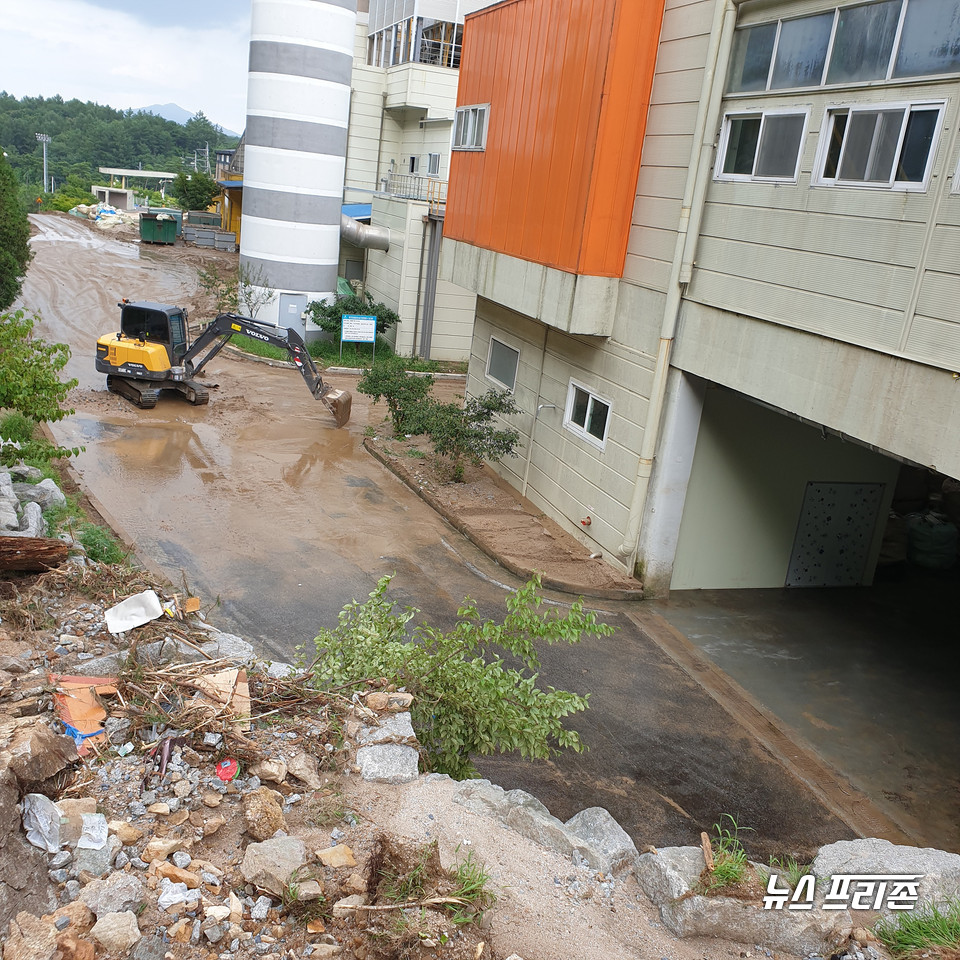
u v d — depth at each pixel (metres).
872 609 14.15
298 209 30.23
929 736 10.36
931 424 8.55
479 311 20.27
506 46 16.34
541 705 6.79
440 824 5.44
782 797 8.84
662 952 4.59
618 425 14.25
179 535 14.22
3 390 11.91
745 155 11.38
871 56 9.30
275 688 6.36
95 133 195.12
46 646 6.68
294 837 4.79
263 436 20.67
